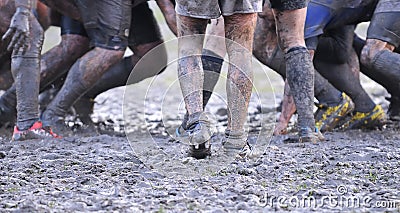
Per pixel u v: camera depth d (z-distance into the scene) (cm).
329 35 2025
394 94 2170
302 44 1545
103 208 1015
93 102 2198
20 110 1781
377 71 1833
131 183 1201
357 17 1925
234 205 1034
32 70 1780
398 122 2158
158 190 1139
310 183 1189
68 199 1076
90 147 1611
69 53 2058
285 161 1384
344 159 1426
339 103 1978
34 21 1783
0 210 999
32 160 1430
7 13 1898
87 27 1914
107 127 2188
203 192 1116
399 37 1836
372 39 1838
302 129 1633
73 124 2141
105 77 2128
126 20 1900
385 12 1828
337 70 2064
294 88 1591
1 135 1945
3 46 1989
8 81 2150
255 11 1238
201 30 1245
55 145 1661
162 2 1998
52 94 2202
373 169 1312
